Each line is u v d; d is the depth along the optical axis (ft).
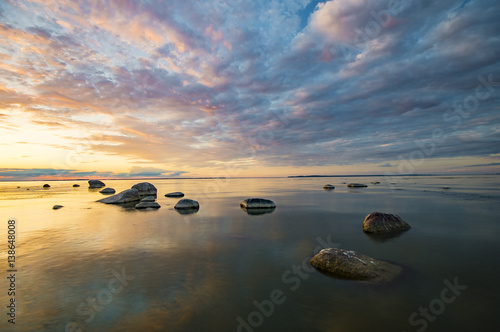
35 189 153.79
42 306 16.44
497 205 60.23
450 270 21.81
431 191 103.76
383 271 21.27
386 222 37.17
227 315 15.37
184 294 18.04
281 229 38.63
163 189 150.92
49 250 28.43
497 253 26.27
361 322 14.51
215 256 26.27
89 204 72.95
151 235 35.29
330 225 41.34
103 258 25.72
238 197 95.35
